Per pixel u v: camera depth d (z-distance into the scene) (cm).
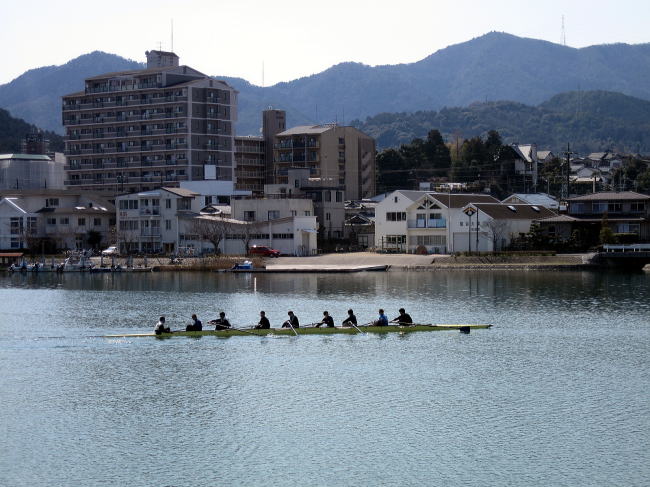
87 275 13812
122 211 16900
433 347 6900
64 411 5197
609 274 12394
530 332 7562
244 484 4062
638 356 6556
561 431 4750
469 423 4897
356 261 14562
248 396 5478
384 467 4256
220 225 15738
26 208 17438
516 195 17500
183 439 4678
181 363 6375
